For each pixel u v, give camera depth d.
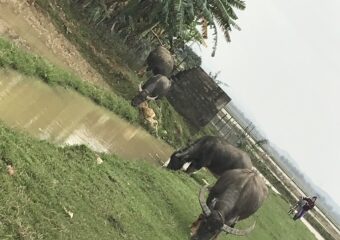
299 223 33.47
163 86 20.59
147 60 25.42
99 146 14.15
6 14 17.09
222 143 15.56
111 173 11.76
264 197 13.21
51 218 7.87
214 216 11.91
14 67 12.48
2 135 8.64
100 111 16.50
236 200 12.48
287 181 50.12
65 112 13.84
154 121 20.52
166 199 13.86
